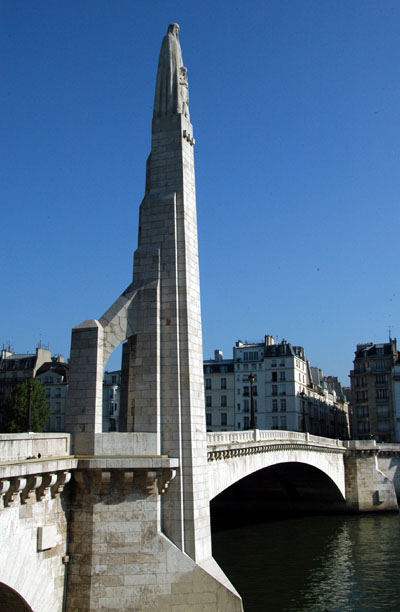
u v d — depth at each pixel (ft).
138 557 74.84
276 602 113.91
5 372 370.32
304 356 396.78
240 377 370.94
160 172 92.94
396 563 145.28
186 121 96.32
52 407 352.28
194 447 82.53
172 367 84.02
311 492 247.09
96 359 79.10
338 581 128.88
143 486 76.13
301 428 364.79
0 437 62.64
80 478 74.38
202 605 74.59
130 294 85.61
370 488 247.50
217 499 254.68
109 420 355.36
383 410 372.58
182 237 89.10
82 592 73.15
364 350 395.34
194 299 89.97
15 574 63.72
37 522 68.13
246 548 164.55
